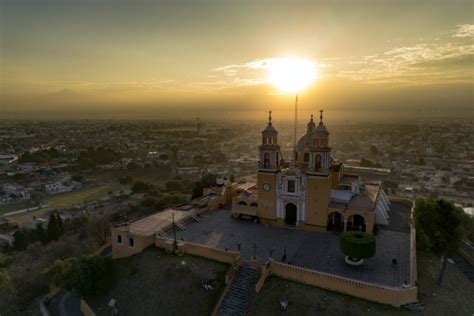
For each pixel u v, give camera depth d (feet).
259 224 183.11
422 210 151.94
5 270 174.19
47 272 161.48
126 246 160.66
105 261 152.25
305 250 150.20
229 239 163.12
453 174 540.93
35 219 351.87
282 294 119.85
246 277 130.41
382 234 167.12
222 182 245.86
